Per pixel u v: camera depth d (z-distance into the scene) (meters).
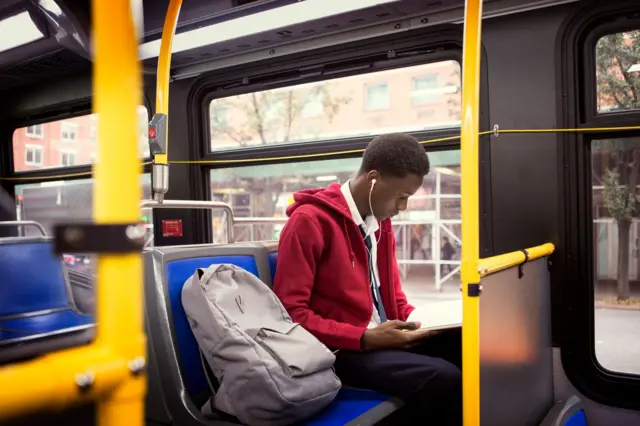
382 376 1.81
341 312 1.96
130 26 0.63
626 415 2.48
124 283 0.61
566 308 2.60
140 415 0.64
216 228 3.77
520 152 2.69
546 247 2.39
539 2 2.62
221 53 3.48
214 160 3.62
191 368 1.77
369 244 2.13
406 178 1.94
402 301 2.31
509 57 2.71
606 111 2.55
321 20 2.97
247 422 1.52
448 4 2.77
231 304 1.68
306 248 1.89
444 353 2.14
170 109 3.77
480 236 2.79
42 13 2.96
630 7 2.44
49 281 3.07
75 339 2.07
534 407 2.12
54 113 4.38
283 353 1.54
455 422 1.82
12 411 0.53
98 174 0.61
